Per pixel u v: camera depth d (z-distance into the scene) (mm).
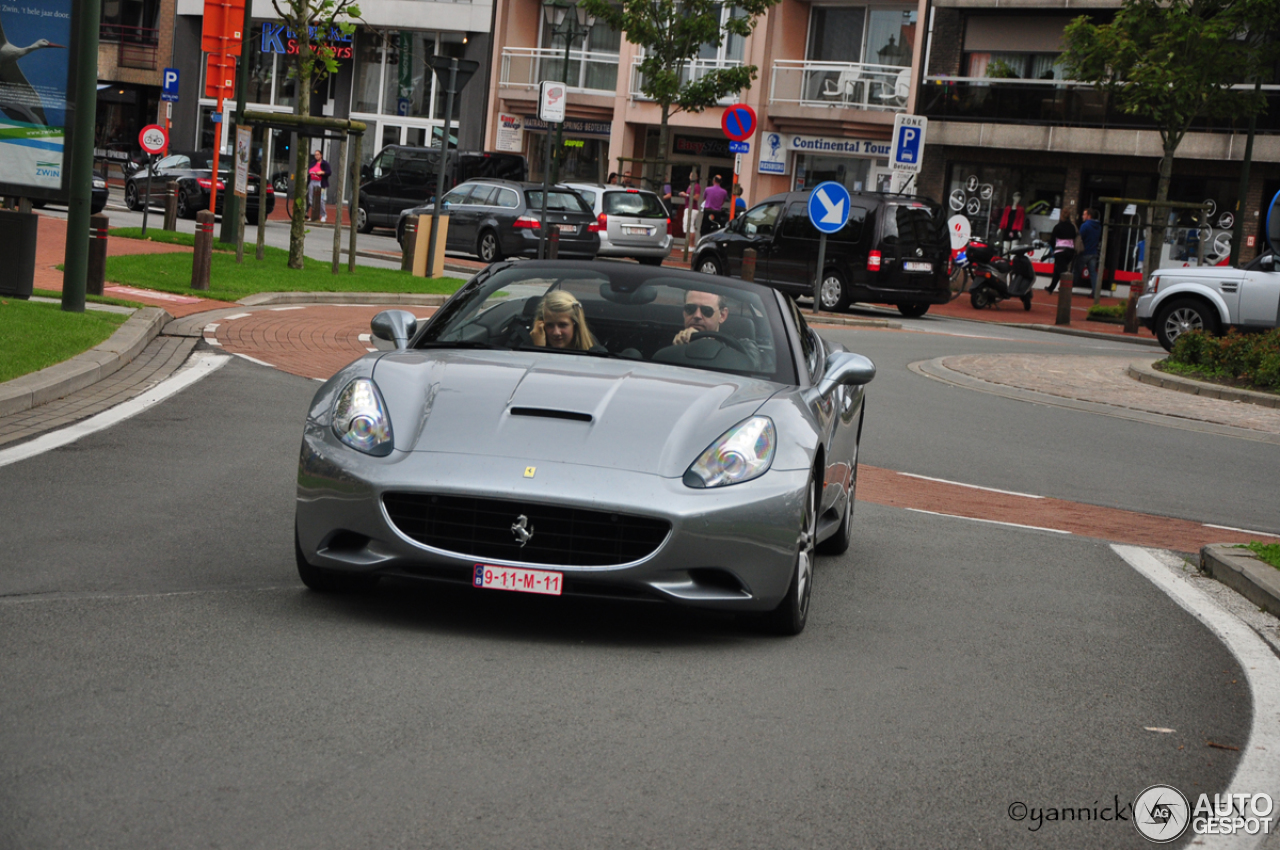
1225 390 16578
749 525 5207
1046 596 6832
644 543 5125
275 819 3455
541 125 47125
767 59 42094
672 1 35375
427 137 49375
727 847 3479
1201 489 10867
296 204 22125
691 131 44062
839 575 6984
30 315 12922
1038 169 37688
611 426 5379
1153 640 6055
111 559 6102
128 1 56031
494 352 6156
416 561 5164
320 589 5773
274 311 17234
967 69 38625
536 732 4242
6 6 13523
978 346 22094
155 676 4539
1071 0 36469
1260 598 6863
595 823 3566
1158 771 4324
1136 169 36094
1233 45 28438
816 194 23531
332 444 5387
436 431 5348
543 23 47969
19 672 4484
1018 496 9961
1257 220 34688
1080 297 35969
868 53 41562
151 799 3535
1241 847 3742
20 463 8000
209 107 55094
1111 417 14789
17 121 13711
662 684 4859
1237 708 5070
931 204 27250
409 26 48812
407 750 4008
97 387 10898
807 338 6938
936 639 5832
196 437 9320
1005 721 4734
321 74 22547
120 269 18688
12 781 3592
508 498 5078
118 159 53094
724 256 28656
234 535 6770
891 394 15281
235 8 25625
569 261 6848
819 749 4293
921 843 3613
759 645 5512
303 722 4188
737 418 5531
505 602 5922
